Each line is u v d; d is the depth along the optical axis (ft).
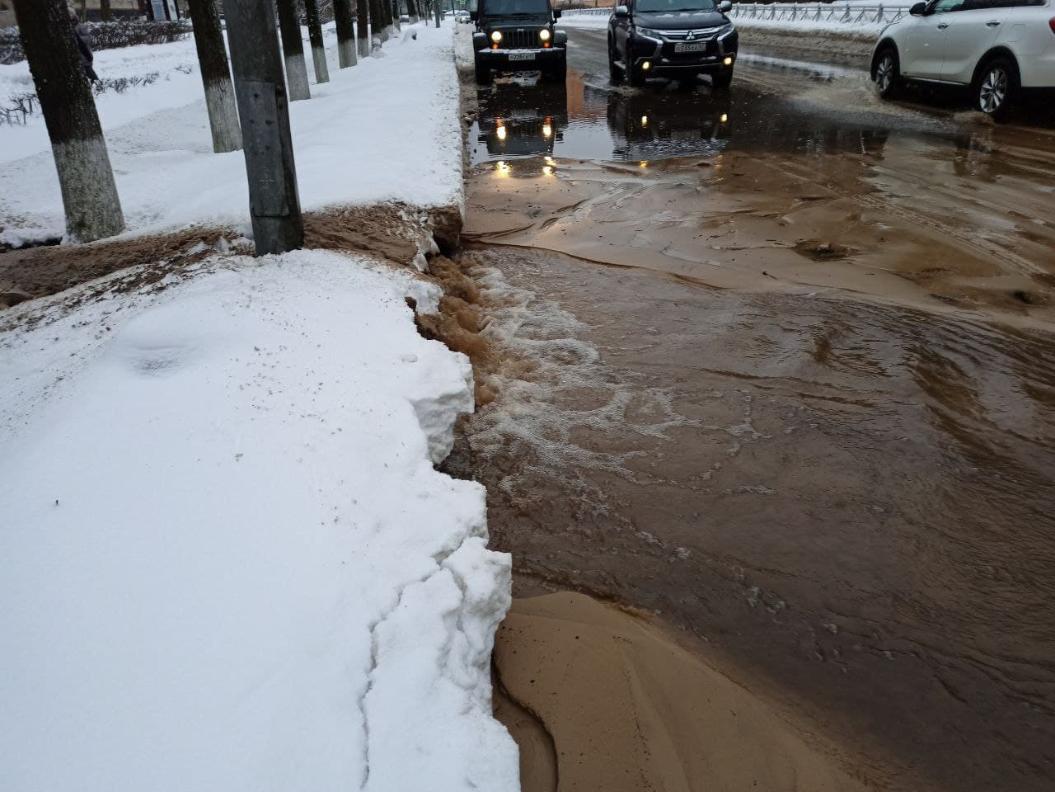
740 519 10.81
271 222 16.38
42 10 19.85
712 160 30.60
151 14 131.03
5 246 22.84
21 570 7.16
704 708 7.77
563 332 16.80
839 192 25.12
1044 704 7.91
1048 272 18.13
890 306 16.92
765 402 13.69
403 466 9.34
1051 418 12.73
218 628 6.57
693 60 45.93
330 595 7.03
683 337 16.25
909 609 9.16
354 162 24.16
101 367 11.09
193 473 8.50
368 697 6.14
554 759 7.13
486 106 46.62
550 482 11.81
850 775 7.14
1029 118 33.91
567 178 29.60
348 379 11.08
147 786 5.29
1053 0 30.53
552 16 54.80
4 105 49.73
